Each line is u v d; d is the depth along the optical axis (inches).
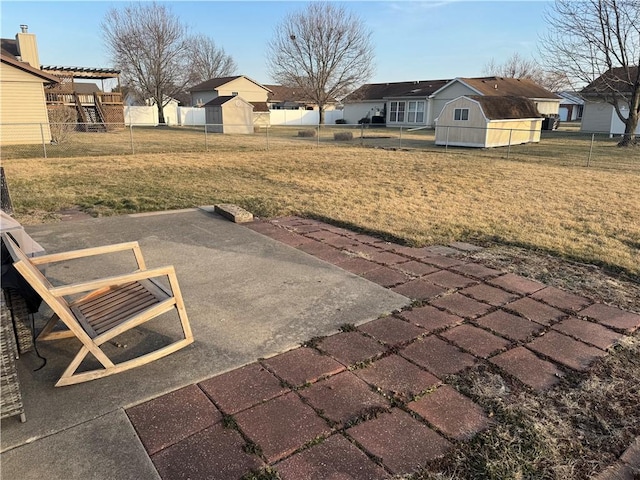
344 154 627.8
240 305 134.3
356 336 116.8
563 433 83.3
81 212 254.7
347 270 165.6
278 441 79.1
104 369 96.8
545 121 1200.2
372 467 73.9
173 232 212.4
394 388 95.1
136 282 122.7
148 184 354.6
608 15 731.4
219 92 1549.0
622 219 255.9
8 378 77.4
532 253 191.2
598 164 534.0
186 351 107.8
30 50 975.6
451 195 326.0
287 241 201.3
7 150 600.1
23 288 94.2
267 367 102.0
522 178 418.0
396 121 1433.3
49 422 82.5
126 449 76.6
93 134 930.7
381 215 254.7
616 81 773.9
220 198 299.1
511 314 131.7
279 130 1226.0
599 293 149.3
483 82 1312.7
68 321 91.9
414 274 162.7
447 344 113.8
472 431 83.0
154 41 1389.0
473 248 197.0
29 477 70.4
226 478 71.0
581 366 105.6
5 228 108.7
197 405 88.3
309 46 1430.9
